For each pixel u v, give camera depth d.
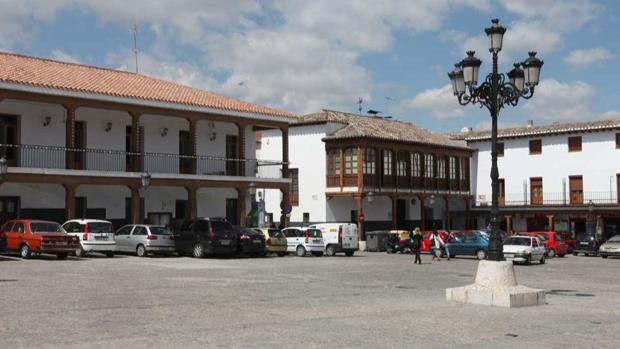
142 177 32.91
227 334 11.10
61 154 33.19
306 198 49.88
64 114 33.47
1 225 31.41
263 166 46.56
